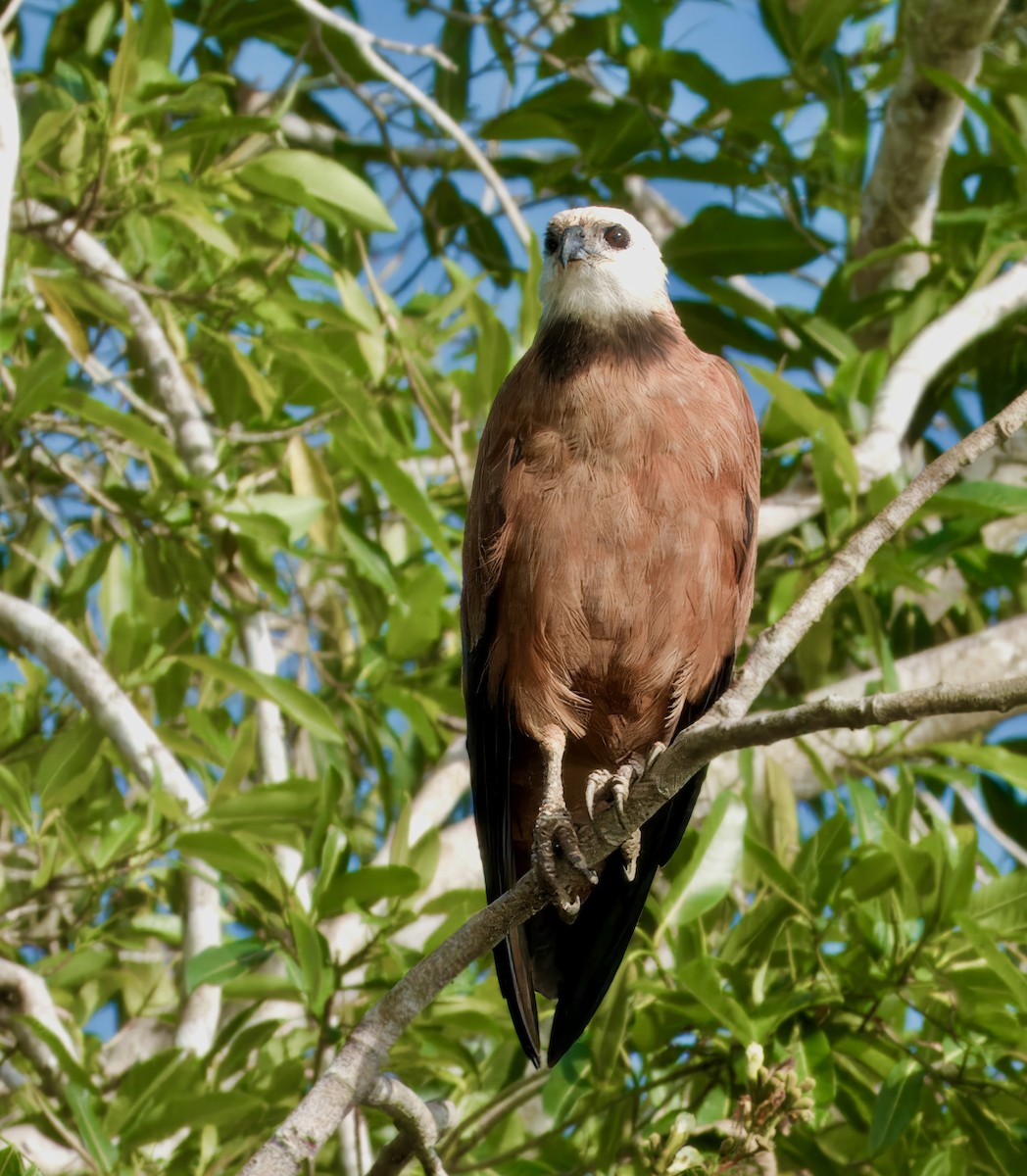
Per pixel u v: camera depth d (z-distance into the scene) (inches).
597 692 306.8
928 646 497.0
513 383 312.2
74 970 383.2
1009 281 452.1
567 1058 330.6
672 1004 323.3
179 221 402.3
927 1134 339.0
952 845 346.0
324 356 387.5
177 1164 338.6
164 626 418.6
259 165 397.7
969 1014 317.7
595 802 282.4
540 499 296.5
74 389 423.2
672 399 298.8
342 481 471.2
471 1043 430.3
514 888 237.5
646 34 454.0
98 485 478.6
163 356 412.8
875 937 332.5
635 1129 329.7
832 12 458.0
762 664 232.5
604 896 308.5
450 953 234.7
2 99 288.4
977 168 511.2
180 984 406.9
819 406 446.9
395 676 438.3
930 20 442.6
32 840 357.1
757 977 327.6
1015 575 456.4
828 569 238.4
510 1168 338.6
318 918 331.9
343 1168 352.5
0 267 283.6
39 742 410.6
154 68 403.2
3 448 406.0
